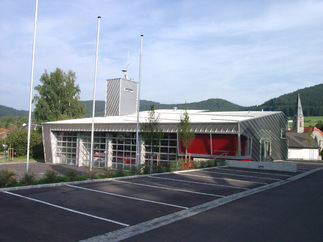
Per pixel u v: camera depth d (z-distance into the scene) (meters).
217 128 20.72
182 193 10.70
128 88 34.47
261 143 25.75
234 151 20.64
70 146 29.78
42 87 48.28
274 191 11.81
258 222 7.05
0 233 5.79
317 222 7.11
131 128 24.55
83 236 5.80
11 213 7.29
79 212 7.59
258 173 18.08
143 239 5.72
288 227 6.66
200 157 21.84
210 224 6.84
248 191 11.53
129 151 25.34
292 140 53.75
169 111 33.75
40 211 7.56
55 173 12.43
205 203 9.12
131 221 6.96
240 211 8.19
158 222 6.93
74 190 10.57
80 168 26.27
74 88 50.97
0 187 10.59
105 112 34.59
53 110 48.09
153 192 10.72
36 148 37.69
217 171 18.28
